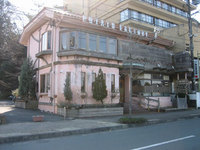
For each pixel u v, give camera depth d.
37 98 18.97
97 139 7.92
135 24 28.59
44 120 12.12
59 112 14.84
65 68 15.13
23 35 22.31
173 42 24.52
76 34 15.02
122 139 7.85
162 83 22.55
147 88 20.30
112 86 16.61
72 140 7.77
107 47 16.72
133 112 17.44
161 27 33.81
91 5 37.03
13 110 17.84
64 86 14.91
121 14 30.41
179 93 21.66
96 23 17.17
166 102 21.20
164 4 34.88
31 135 7.91
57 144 7.08
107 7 33.25
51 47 16.42
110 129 10.22
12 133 8.16
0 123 10.59
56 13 15.16
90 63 15.27
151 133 9.15
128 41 18.67
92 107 14.86
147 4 30.31
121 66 17.28
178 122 13.06
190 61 22.48
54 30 16.12
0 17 11.47
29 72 19.55
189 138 7.92
